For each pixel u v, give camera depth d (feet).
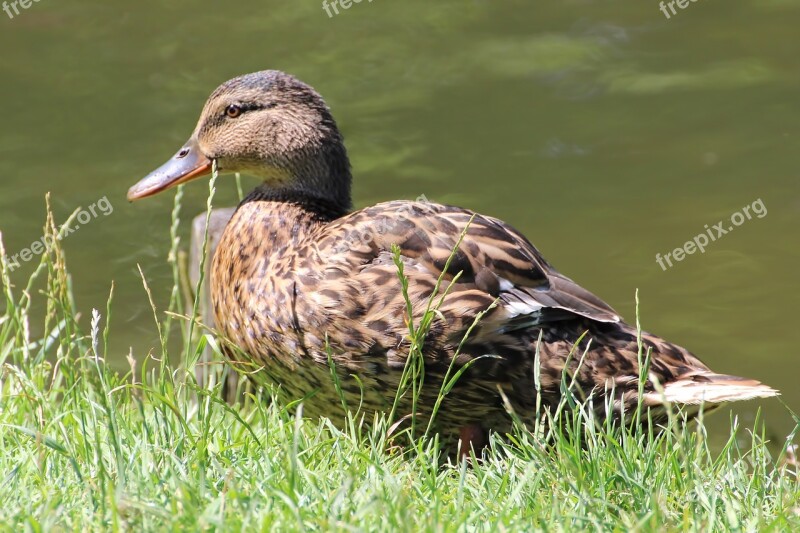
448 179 60.49
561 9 80.79
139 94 69.05
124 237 56.39
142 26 78.74
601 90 69.67
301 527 19.12
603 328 28.07
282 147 32.04
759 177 60.54
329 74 71.26
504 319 26.71
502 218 57.11
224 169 33.24
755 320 49.26
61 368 28.86
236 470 22.59
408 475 22.68
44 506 20.36
